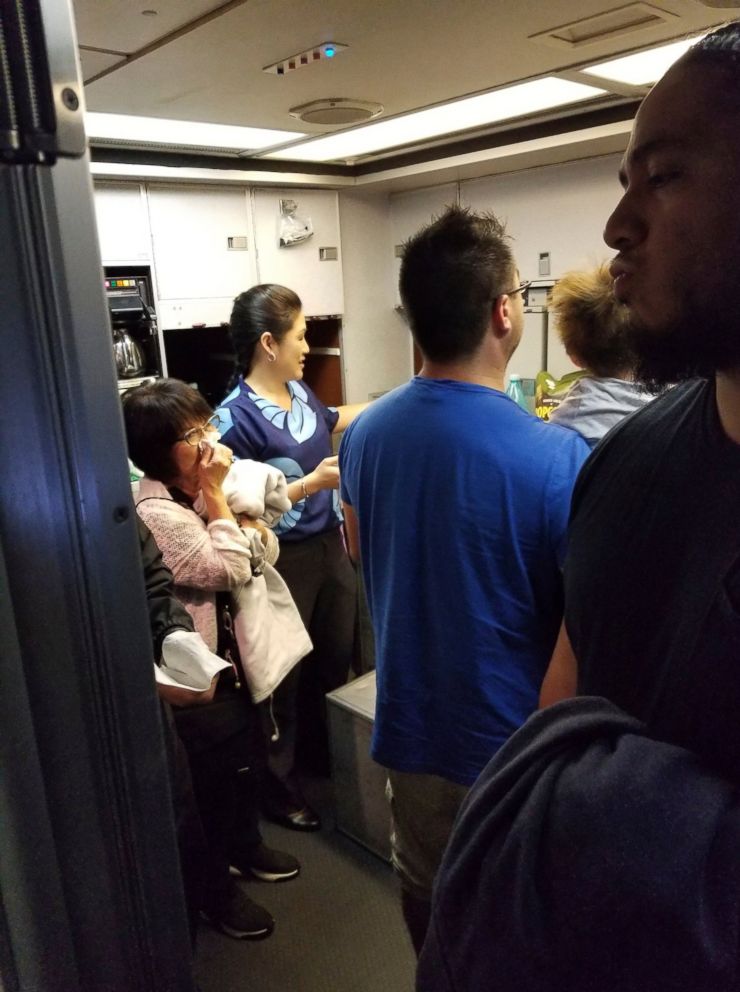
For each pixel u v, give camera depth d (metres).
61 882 0.48
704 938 0.41
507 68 1.93
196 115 2.30
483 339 1.14
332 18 1.51
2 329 0.42
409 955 1.77
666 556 0.60
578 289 1.40
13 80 0.39
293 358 2.17
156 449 1.55
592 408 1.38
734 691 0.50
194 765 1.59
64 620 0.45
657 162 0.53
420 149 3.07
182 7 1.42
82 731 0.47
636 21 1.62
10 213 0.40
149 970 0.52
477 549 1.10
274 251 3.42
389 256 3.93
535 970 0.49
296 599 2.18
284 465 2.15
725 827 0.44
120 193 2.93
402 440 1.17
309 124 2.45
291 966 1.75
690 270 0.52
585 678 0.69
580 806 0.48
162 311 3.13
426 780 1.23
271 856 2.04
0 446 0.43
